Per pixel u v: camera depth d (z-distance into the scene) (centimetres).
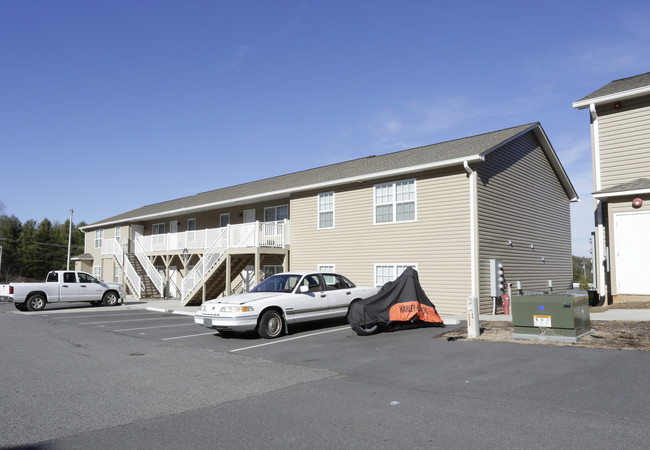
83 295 2241
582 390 596
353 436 468
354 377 722
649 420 486
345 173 1933
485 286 1510
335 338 1098
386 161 1923
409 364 793
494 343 927
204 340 1130
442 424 495
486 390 617
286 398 610
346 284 1329
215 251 2205
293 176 2564
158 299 2720
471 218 1497
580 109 1537
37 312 2016
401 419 515
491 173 1614
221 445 451
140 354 948
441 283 1557
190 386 679
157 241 2728
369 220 1788
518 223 1770
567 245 2214
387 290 1161
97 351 984
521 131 1759
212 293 2428
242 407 572
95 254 3919
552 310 908
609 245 1374
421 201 1634
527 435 455
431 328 1179
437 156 1630
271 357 902
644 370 672
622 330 954
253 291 1281
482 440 446
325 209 1961
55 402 600
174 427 504
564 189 2230
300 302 1189
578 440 439
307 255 2017
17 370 795
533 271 1855
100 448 447
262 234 2006
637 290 1313
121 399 612
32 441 466
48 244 7569
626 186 1353
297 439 463
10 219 7844
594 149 1488
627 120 1438
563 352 808
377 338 1072
